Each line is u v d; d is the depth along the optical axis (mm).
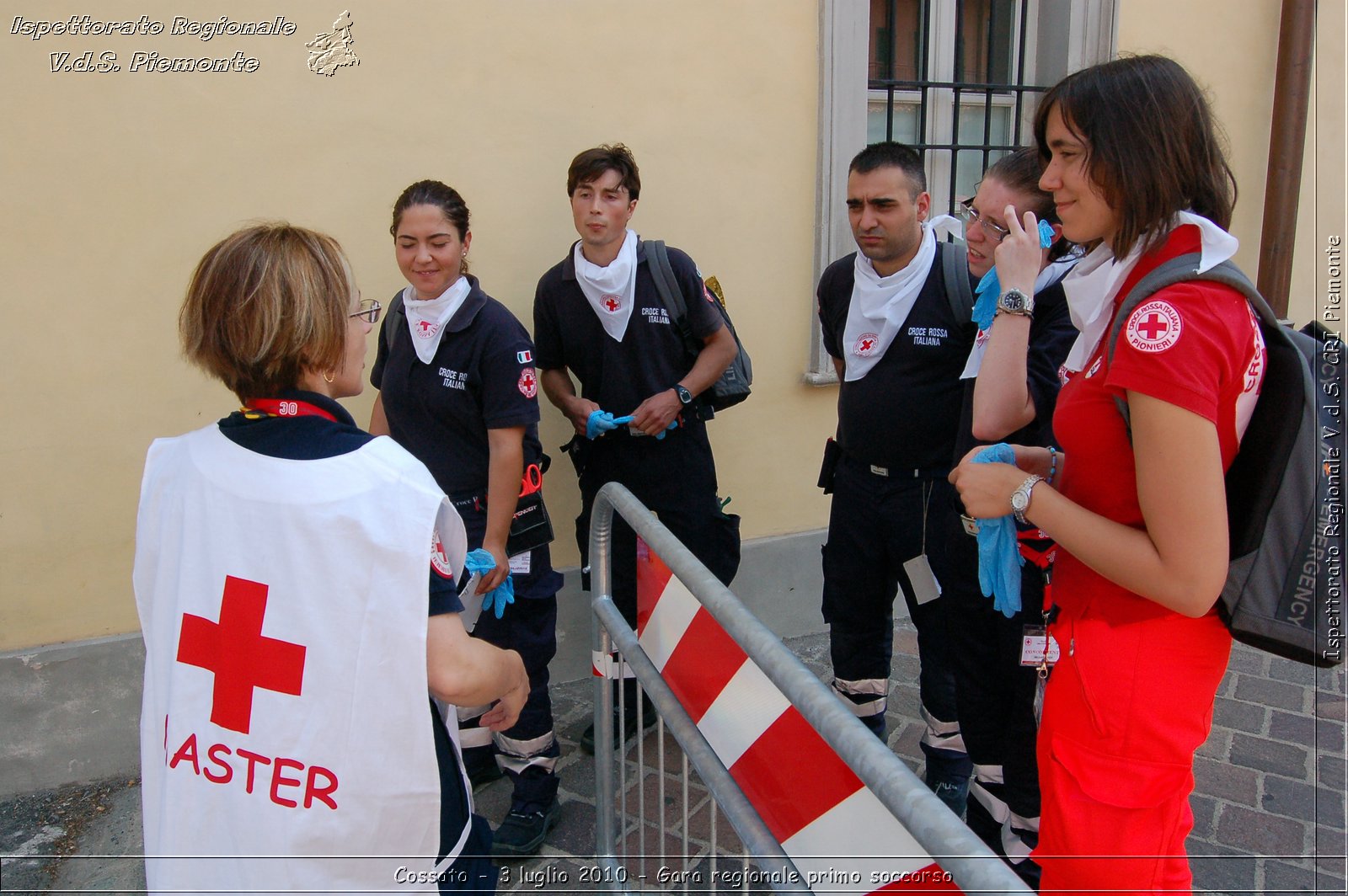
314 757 1182
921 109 3912
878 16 3838
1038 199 2035
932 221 2582
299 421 1244
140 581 1324
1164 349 1202
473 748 2842
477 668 1233
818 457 3805
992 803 2311
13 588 2799
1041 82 4156
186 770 1236
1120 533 1295
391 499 1182
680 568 1586
